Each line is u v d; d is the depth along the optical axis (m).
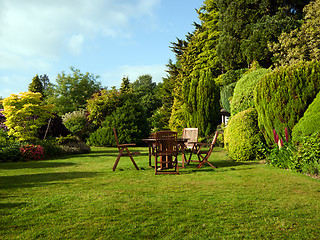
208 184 4.64
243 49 18.16
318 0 14.49
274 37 16.75
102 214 2.99
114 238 2.33
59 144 13.48
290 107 6.36
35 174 6.07
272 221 2.70
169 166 6.90
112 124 18.95
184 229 2.52
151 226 2.61
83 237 2.36
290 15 17.95
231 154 8.14
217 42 23.95
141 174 5.93
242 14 18.70
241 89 10.20
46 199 3.67
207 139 15.18
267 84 6.84
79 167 7.37
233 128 8.22
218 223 2.67
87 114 21.73
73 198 3.72
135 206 3.29
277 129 6.66
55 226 2.63
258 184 4.52
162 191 4.13
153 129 27.89
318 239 2.28
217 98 16.48
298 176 5.12
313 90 6.13
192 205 3.31
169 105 31.05
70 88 33.47
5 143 10.91
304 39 14.55
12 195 3.92
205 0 25.23
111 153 12.84
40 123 11.41
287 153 5.93
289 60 15.03
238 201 3.46
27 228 2.59
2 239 2.32
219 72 24.95
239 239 2.29
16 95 10.96
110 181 5.06
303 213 2.94
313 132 5.54
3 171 6.66
